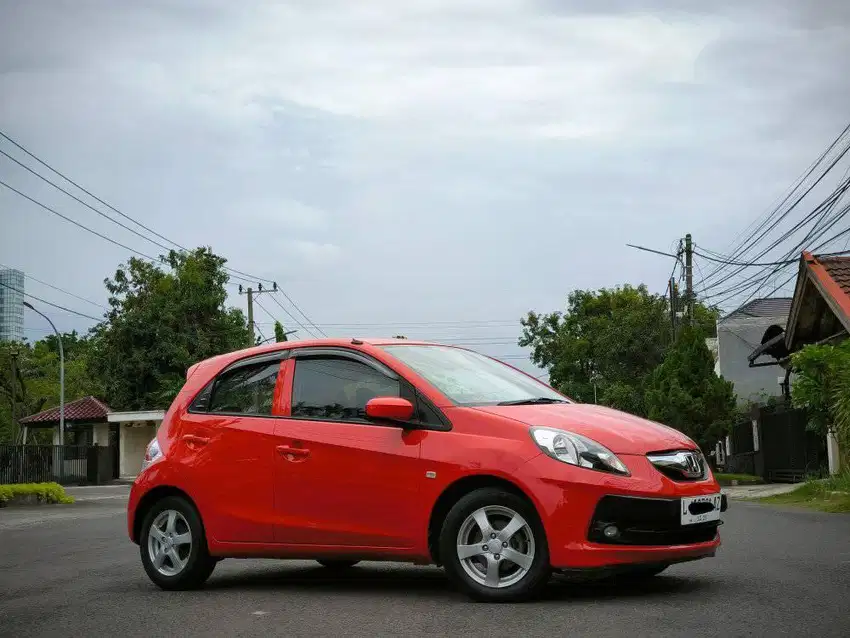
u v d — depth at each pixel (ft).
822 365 62.13
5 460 123.95
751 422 107.55
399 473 22.39
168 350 173.99
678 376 100.99
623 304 206.18
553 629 18.19
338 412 23.95
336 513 23.27
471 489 21.95
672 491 20.94
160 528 26.11
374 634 18.42
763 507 55.52
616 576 24.68
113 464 170.71
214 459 25.26
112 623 20.84
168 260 182.70
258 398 25.39
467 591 21.29
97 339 185.47
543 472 20.83
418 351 24.90
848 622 18.10
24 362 213.66
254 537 24.43
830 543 32.48
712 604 20.26
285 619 20.43
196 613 21.67
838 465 74.49
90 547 39.75
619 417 22.86
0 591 26.63
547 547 20.72
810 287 76.84
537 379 26.48
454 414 22.35
